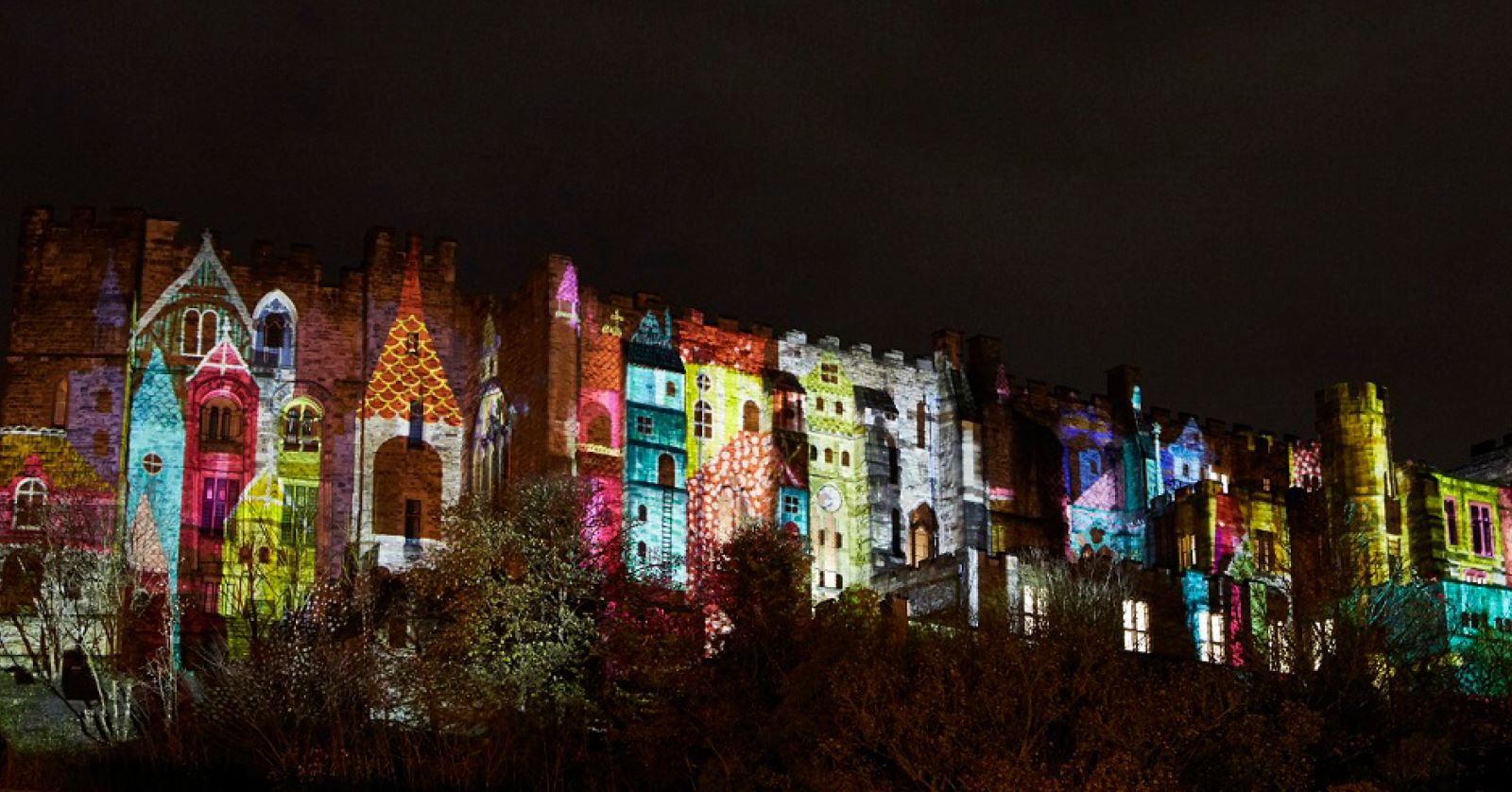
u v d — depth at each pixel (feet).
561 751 220.43
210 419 320.70
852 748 202.80
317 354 328.70
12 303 314.96
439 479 332.80
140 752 235.20
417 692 237.66
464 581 246.47
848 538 347.15
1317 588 299.17
